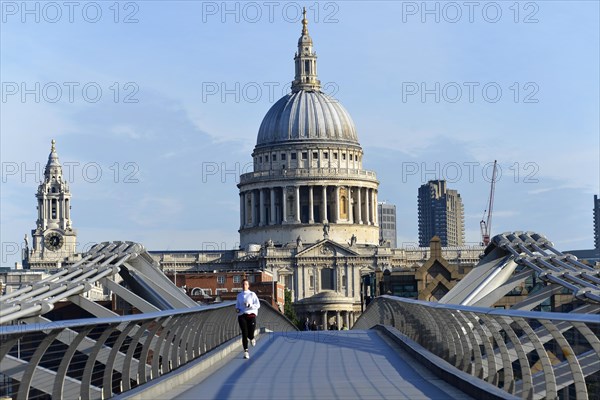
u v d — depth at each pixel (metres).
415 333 75.06
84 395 37.34
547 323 34.44
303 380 51.88
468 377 45.81
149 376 50.62
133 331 55.50
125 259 84.12
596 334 33.62
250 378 53.16
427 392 45.56
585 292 60.22
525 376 38.56
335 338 95.44
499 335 41.66
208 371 57.56
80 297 75.56
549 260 75.06
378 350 76.81
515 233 80.50
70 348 34.34
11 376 31.59
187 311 55.84
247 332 65.06
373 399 42.91
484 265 80.69
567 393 35.75
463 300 77.25
